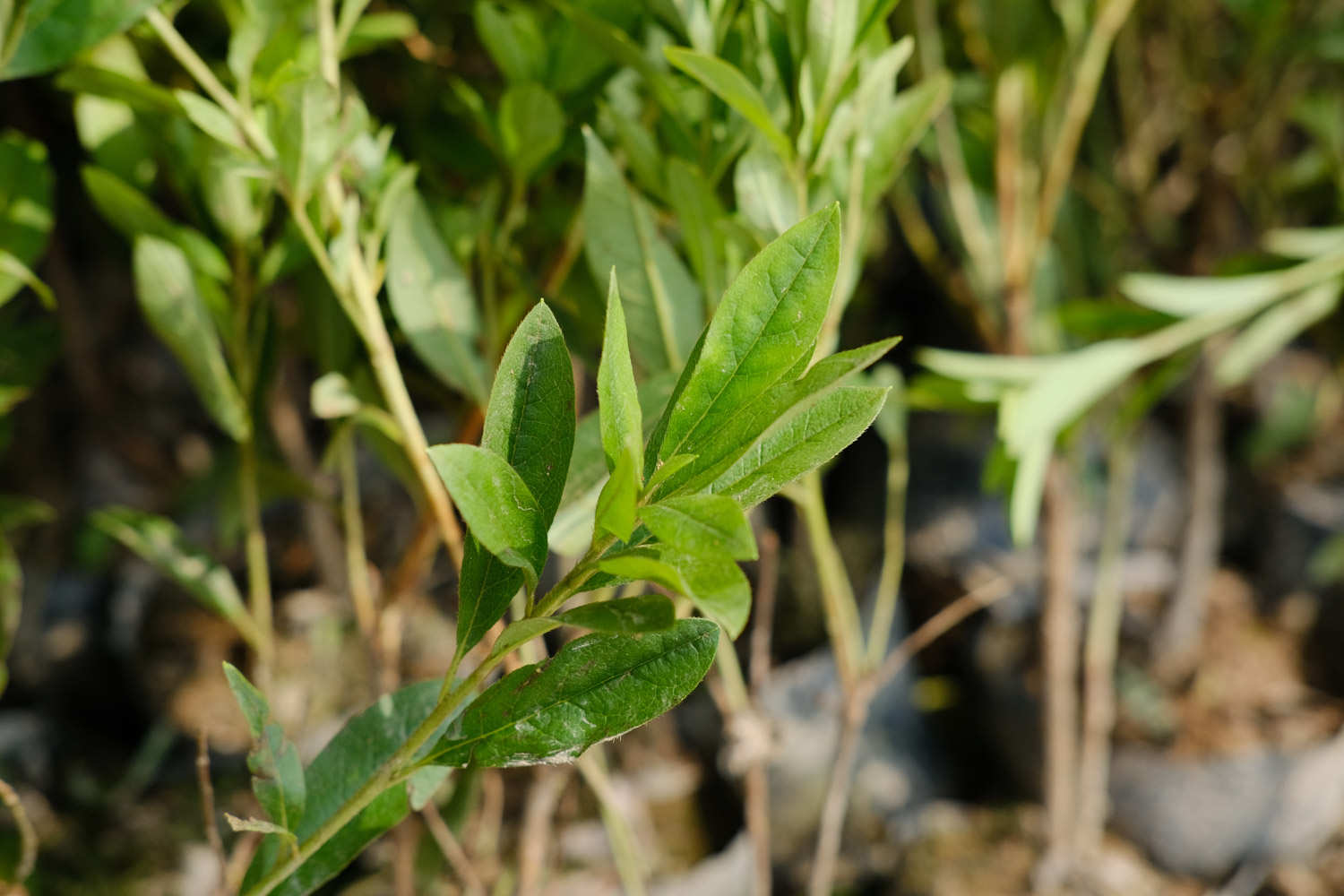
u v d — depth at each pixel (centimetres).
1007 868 130
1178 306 86
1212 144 125
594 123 63
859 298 141
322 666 134
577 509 54
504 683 49
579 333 64
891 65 58
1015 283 100
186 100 54
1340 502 169
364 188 58
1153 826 137
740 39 58
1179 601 152
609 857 111
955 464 181
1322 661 157
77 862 115
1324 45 114
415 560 63
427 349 59
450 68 73
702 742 136
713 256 58
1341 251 89
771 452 47
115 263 127
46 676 146
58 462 157
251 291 61
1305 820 137
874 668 72
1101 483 169
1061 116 104
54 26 53
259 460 68
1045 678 122
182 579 63
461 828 71
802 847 134
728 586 44
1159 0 129
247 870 51
